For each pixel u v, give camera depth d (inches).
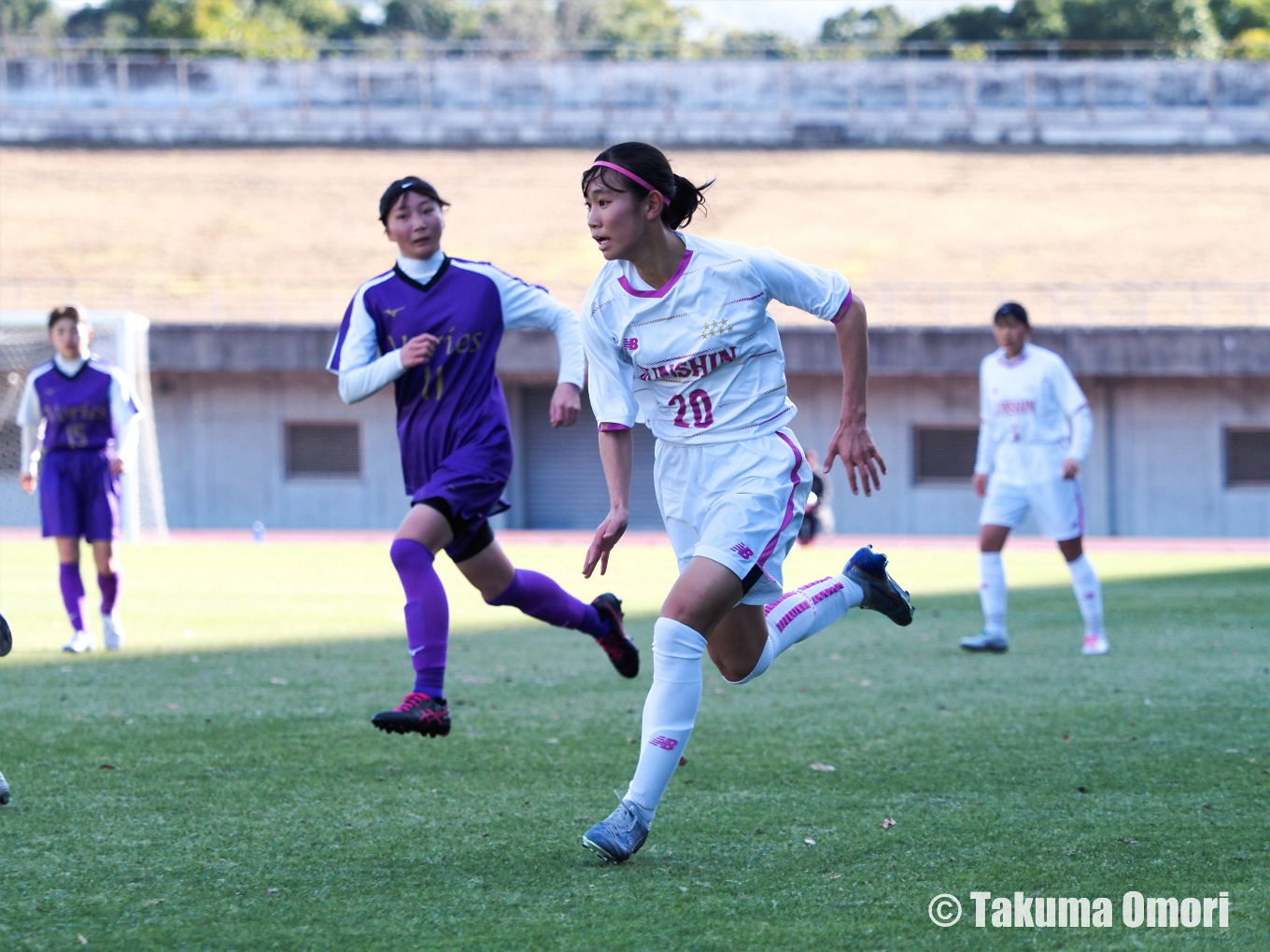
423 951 413.7
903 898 468.4
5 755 718.5
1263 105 5782.5
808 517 3053.6
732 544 524.4
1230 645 1229.7
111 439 1173.1
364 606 1603.1
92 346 2972.4
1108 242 4522.6
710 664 1120.8
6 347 2920.8
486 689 973.8
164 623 1414.9
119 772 679.1
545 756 725.3
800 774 678.5
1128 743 759.1
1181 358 3467.0
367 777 671.8
